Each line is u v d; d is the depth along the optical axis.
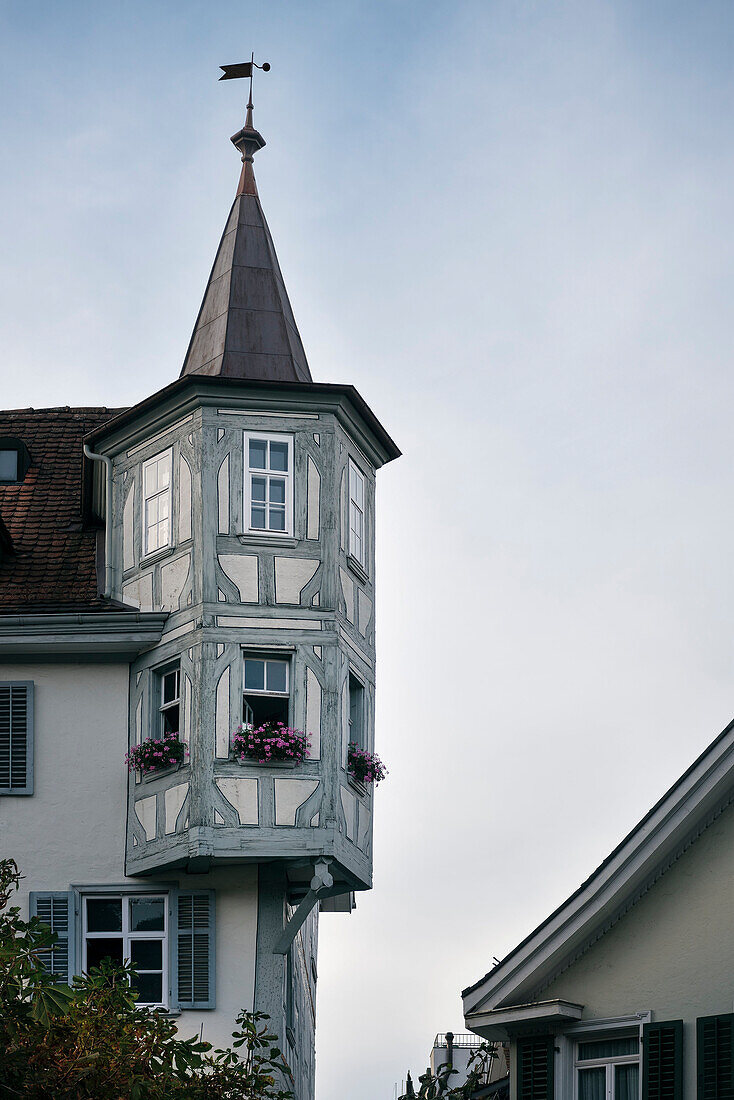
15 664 28.62
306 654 27.62
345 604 28.31
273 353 29.70
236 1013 26.98
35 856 27.72
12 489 31.42
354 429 29.31
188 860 26.88
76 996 19.25
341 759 27.50
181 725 27.47
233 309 30.06
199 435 28.31
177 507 28.42
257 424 28.44
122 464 29.61
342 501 28.66
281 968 27.20
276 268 30.91
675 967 22.34
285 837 26.78
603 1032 22.59
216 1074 20.98
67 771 28.12
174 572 28.20
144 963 27.33
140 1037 20.08
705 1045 21.75
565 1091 22.66
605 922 22.98
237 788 26.86
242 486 28.16
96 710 28.38
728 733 22.31
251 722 27.36
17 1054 18.00
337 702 27.55
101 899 27.62
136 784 27.84
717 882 22.41
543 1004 22.72
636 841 22.55
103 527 30.33
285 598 27.81
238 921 27.39
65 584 29.28
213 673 27.31
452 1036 29.84
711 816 22.66
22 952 18.73
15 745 28.27
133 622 28.09
